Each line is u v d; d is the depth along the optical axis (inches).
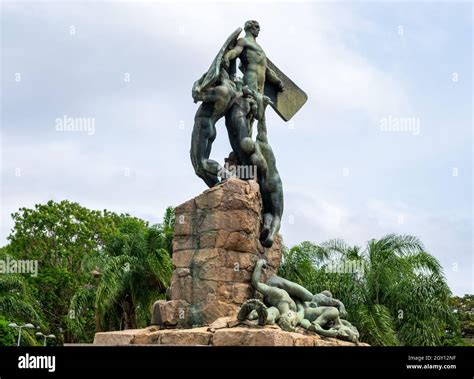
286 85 730.8
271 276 623.5
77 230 1844.2
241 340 495.5
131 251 1141.7
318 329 543.8
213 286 572.4
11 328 1320.1
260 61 681.0
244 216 588.7
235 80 668.1
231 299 571.8
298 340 507.5
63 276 1667.1
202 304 569.9
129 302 1151.0
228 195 592.1
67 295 1676.9
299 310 566.3
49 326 1621.6
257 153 645.3
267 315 520.7
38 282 1640.0
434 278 1112.2
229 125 653.3
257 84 678.5
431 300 1087.0
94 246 1838.1
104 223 1905.8
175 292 582.9
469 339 1593.3
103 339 541.0
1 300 1331.2
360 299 1085.1
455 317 1120.2
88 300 1263.5
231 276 577.6
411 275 1109.1
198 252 585.6
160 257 1102.4
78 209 1893.5
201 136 639.1
